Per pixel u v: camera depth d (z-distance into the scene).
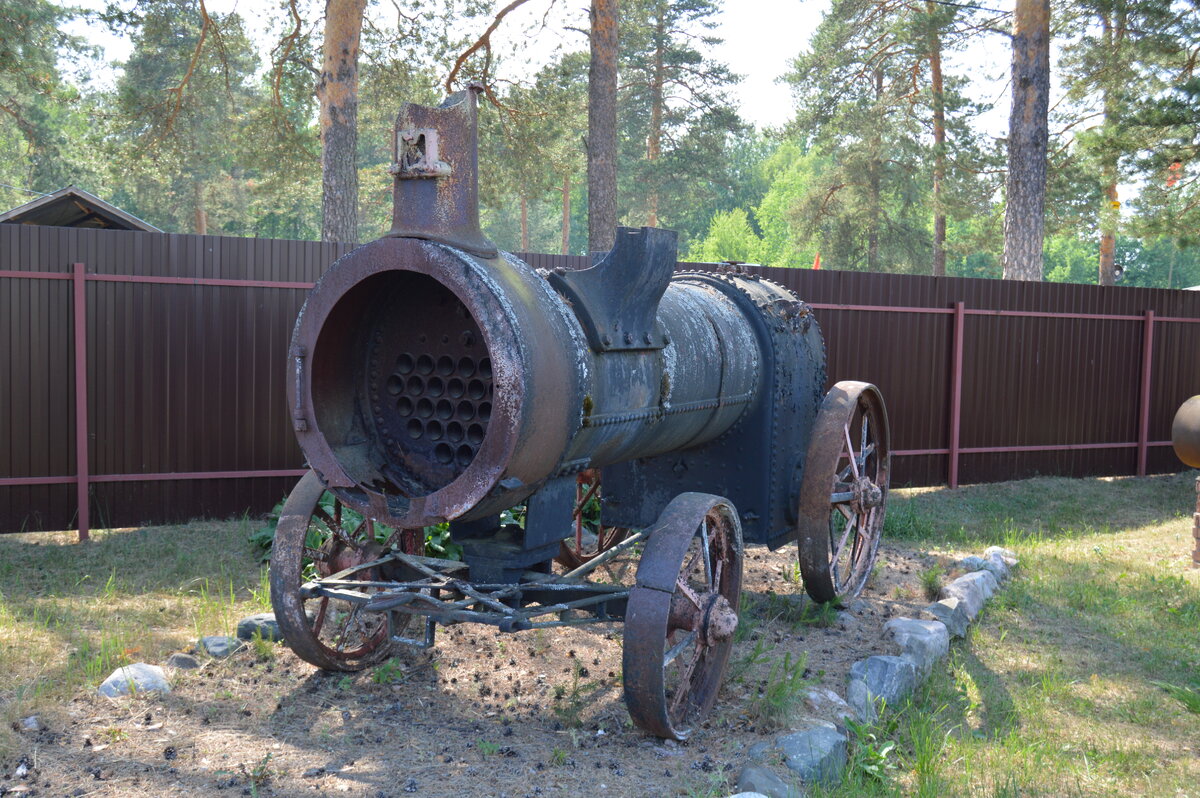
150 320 7.51
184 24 16.38
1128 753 4.29
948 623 5.66
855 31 25.66
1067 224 24.17
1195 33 16.11
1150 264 70.31
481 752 3.75
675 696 4.00
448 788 3.43
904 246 33.03
